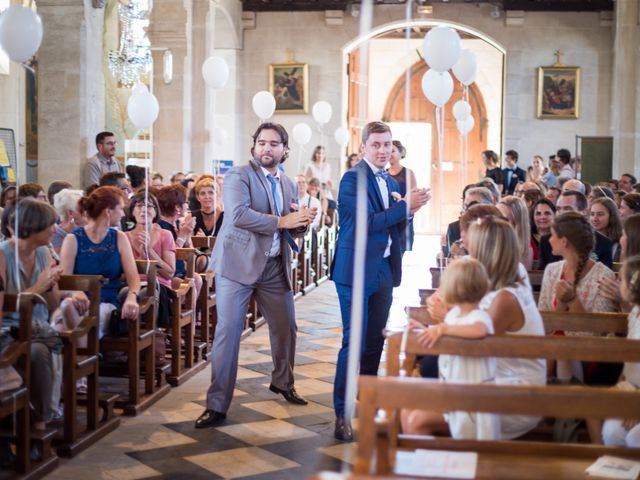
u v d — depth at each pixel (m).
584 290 5.25
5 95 19.44
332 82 20.56
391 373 3.94
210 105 17.58
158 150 17.06
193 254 7.75
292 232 6.52
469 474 3.27
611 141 17.56
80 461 5.33
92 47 12.77
